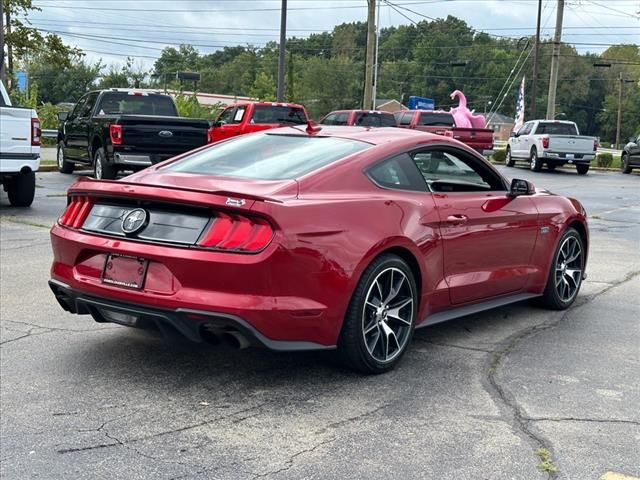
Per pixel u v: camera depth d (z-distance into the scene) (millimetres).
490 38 106125
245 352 4934
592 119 125688
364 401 4121
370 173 4660
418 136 5156
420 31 106562
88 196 4508
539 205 5961
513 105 111188
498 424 3830
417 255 4715
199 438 3619
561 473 3307
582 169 25750
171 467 3320
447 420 3873
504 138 108688
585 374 4637
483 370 4684
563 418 3924
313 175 4422
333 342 4273
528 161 27891
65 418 3840
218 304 3893
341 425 3795
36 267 7508
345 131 5289
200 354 4879
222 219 4008
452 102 104562
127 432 3680
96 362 4691
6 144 11219
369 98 31266
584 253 6609
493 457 3451
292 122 19344
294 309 4008
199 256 3930
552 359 4938
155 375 4480
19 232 9609
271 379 4449
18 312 5844
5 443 3543
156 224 4152
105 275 4277
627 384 4469
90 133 15766
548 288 6207
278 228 3936
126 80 72562
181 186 4379
